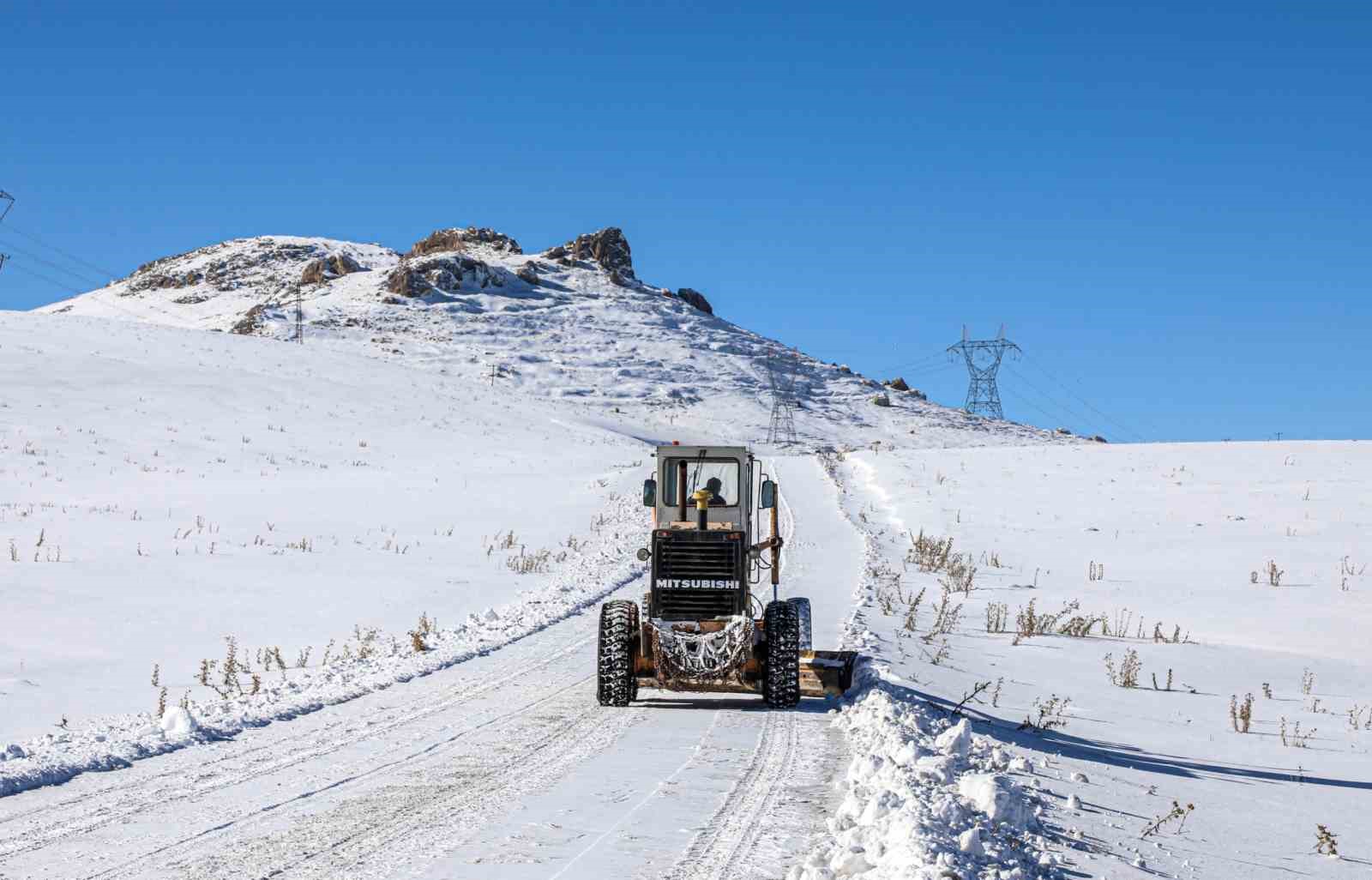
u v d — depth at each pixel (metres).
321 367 91.56
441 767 9.99
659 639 13.21
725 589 13.47
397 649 17.12
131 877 6.84
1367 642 19.72
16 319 89.75
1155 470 47.97
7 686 13.98
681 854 7.30
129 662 15.89
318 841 7.64
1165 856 7.65
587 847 7.48
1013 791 8.18
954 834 7.18
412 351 158.88
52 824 8.05
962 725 10.23
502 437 74.62
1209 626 21.39
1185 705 14.67
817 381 177.88
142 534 30.02
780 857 7.25
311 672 15.35
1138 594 25.08
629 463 62.44
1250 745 12.33
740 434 125.75
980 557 31.00
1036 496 42.88
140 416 62.53
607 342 179.75
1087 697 14.91
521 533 35.34
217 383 74.94
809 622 15.02
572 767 10.01
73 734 11.11
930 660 16.81
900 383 190.38
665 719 12.54
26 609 19.48
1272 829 8.70
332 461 57.34
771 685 13.09
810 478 52.94
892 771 8.88
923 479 49.28
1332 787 10.48
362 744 10.95
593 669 15.98
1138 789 9.70
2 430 54.56
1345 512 35.88
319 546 29.84
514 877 6.84
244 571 24.97
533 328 183.25
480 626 19.80
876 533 36.22
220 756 10.38
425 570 26.89
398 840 7.65
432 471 55.44
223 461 54.28
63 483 43.88
